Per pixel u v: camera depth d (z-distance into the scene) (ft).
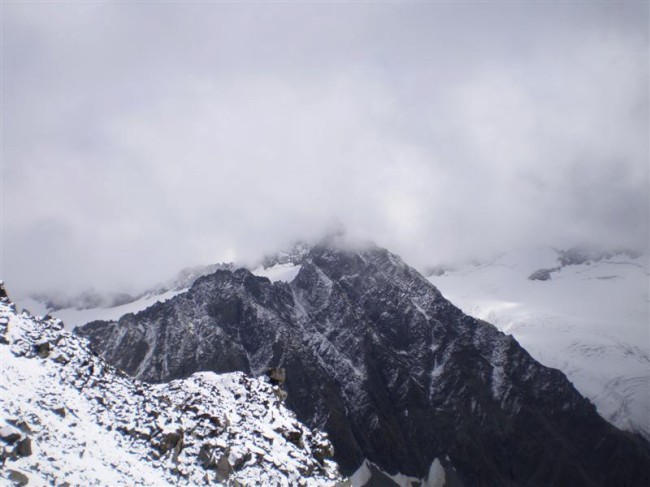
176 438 246.27
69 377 242.58
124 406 247.91
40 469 181.78
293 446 290.15
